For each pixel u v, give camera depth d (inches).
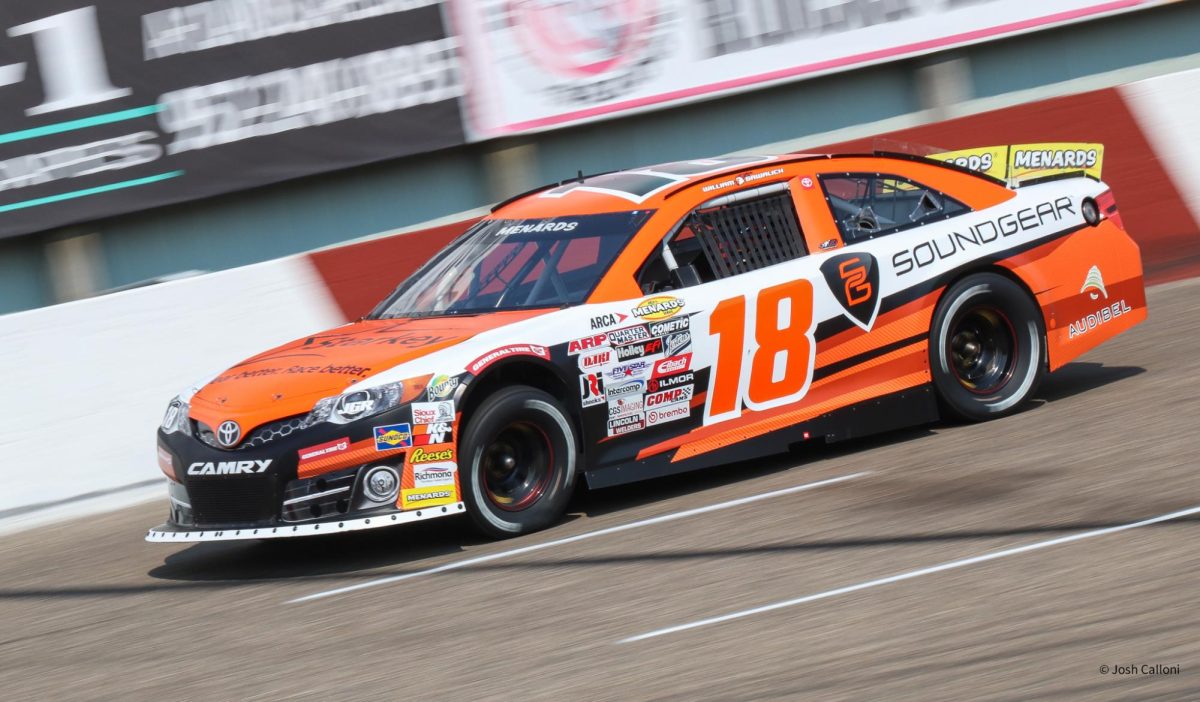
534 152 1640.0
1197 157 1368.1
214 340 1061.1
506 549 729.6
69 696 571.8
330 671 562.3
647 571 658.2
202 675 577.6
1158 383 940.0
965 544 638.5
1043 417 885.8
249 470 715.4
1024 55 1797.5
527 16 1537.9
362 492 718.5
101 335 1015.6
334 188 1584.6
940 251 880.3
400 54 1512.1
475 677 534.6
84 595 749.3
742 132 1721.2
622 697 494.6
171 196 1461.6
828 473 820.6
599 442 778.8
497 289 821.9
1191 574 555.8
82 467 1002.7
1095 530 634.8
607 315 783.7
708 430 810.8
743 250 837.8
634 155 1684.3
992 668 482.3
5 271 1486.2
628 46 1579.7
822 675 494.6
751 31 1624.0
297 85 1488.7
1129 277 944.9
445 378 732.0
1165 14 1840.6
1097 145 981.2
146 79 1445.6
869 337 855.1
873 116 1765.5
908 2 1686.8
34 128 1413.6
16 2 1400.1
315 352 796.6
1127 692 448.8
